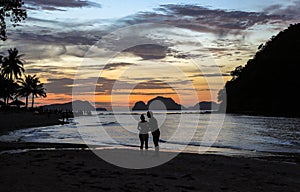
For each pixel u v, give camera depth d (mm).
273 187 8523
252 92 138000
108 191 7484
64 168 10539
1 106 78188
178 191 7711
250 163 13023
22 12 21156
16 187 7676
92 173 9742
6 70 76625
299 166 12484
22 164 11312
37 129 44094
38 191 7297
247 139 34031
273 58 133500
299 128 56406
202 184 8609
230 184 8734
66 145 21062
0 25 21062
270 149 23422
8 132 37781
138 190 7672
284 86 125312
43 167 10664
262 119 95438
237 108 144625
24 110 82625
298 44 129250
